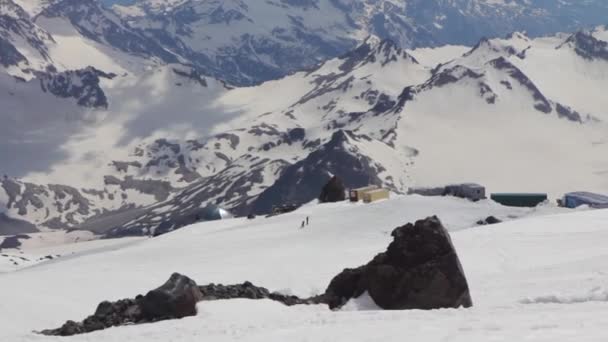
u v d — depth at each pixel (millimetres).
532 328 22641
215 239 138000
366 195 173250
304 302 40812
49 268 120688
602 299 32125
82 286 72688
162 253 121062
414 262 39781
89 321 37250
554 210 155625
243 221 174000
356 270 41688
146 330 32656
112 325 36562
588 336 20188
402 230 40844
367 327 26281
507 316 26516
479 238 94875
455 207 155375
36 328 53531
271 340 25453
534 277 49406
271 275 78062
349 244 120562
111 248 163625
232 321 34219
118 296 67812
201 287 40344
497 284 47406
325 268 82750
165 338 29719
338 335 24984
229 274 81625
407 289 39344
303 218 155250
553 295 33438
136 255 121250
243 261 98250
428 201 157500
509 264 70188
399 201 158375
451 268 39562
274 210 184625
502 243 87312
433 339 21906
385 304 39594
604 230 93625
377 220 142625
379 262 40469
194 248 125312
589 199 171250
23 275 90625
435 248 39875
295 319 32656
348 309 39281
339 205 173750
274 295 41219
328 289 41844
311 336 25422
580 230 98000
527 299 33688
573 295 33062
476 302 40375
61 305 60469
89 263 119062
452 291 39250
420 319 28141
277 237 133500
